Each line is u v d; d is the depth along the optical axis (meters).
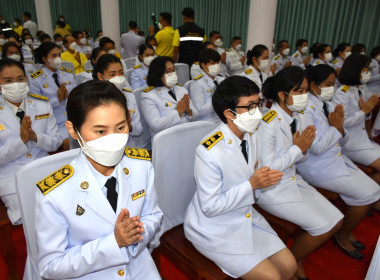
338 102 2.39
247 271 1.29
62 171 0.99
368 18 6.34
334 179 1.97
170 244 1.50
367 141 2.45
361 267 1.95
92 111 0.88
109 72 2.31
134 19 11.12
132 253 1.07
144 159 1.14
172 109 2.53
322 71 2.02
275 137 1.69
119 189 1.02
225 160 1.33
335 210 1.69
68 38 4.83
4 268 1.81
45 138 1.83
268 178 1.28
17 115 1.86
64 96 2.86
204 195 1.32
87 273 0.99
